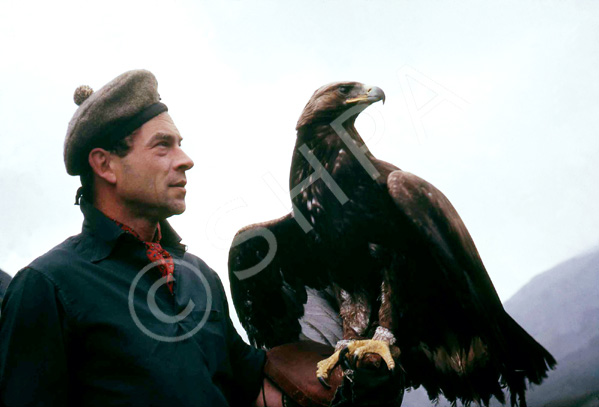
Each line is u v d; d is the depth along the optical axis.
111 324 1.03
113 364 1.02
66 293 1.03
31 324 1.00
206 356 1.12
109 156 1.15
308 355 1.33
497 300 1.98
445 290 1.91
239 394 1.26
